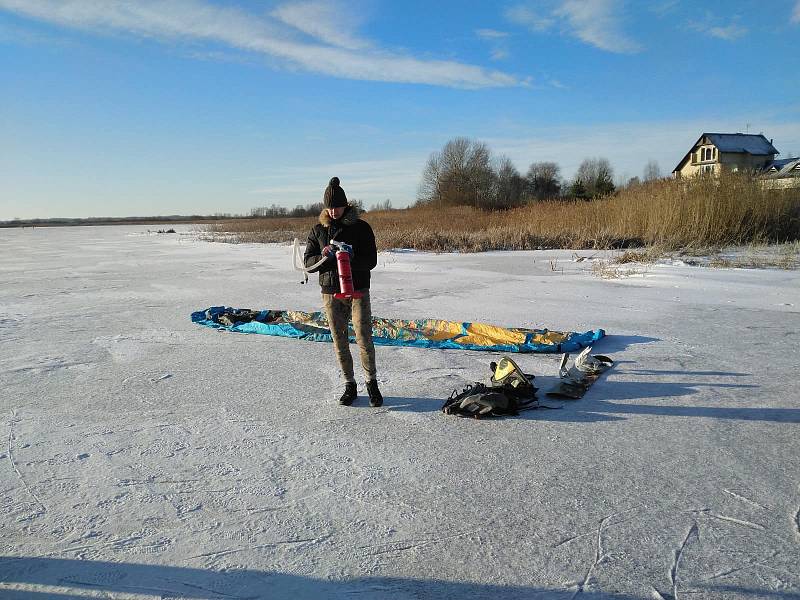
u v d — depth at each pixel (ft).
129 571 9.04
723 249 55.93
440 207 216.54
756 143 193.26
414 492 11.44
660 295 33.78
